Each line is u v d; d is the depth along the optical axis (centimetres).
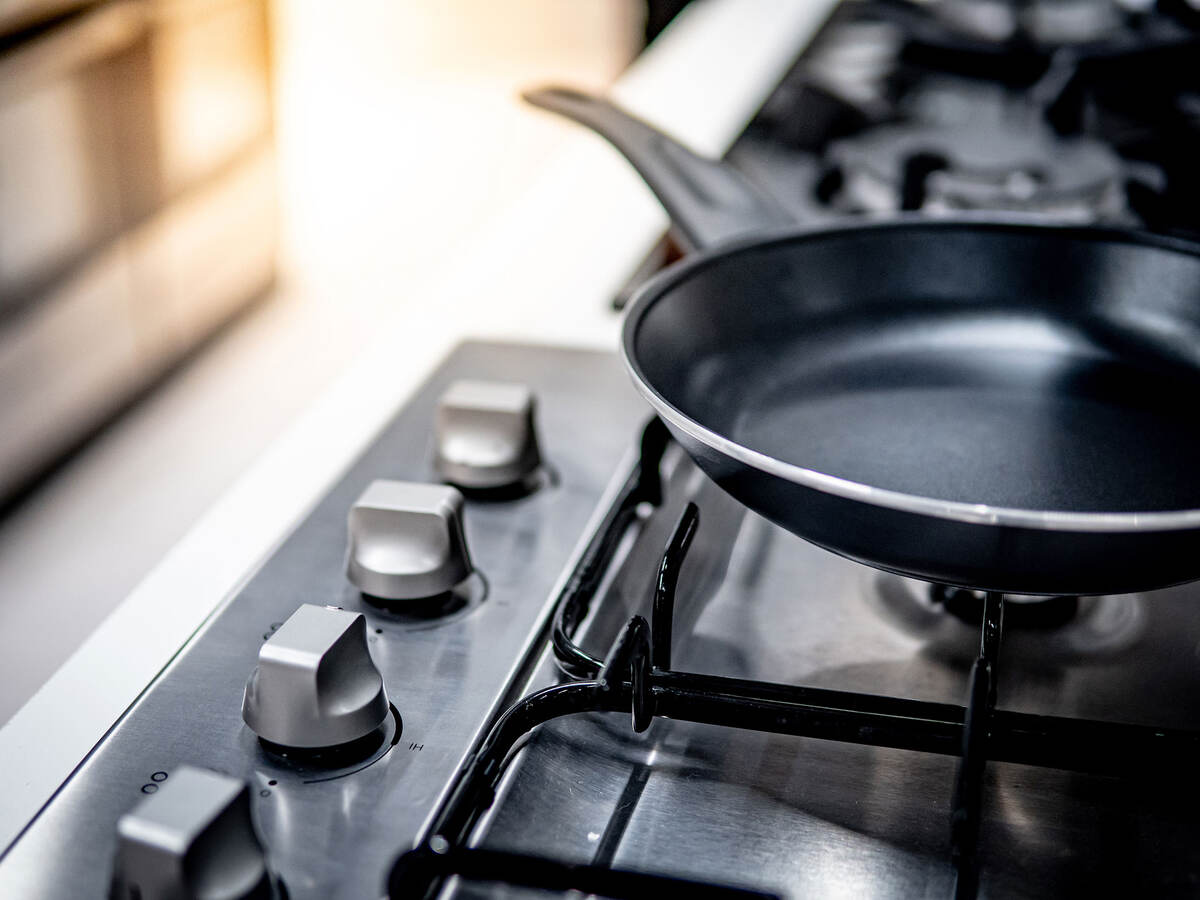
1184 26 97
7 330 137
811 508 29
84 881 28
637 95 94
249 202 189
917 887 28
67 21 138
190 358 179
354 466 46
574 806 31
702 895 26
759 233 46
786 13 117
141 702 33
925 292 48
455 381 53
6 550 135
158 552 136
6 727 33
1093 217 69
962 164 75
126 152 154
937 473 39
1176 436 42
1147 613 39
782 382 44
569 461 46
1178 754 29
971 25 102
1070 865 29
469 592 38
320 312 194
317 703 30
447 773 31
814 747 33
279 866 28
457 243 211
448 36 229
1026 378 46
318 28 202
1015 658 37
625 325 37
